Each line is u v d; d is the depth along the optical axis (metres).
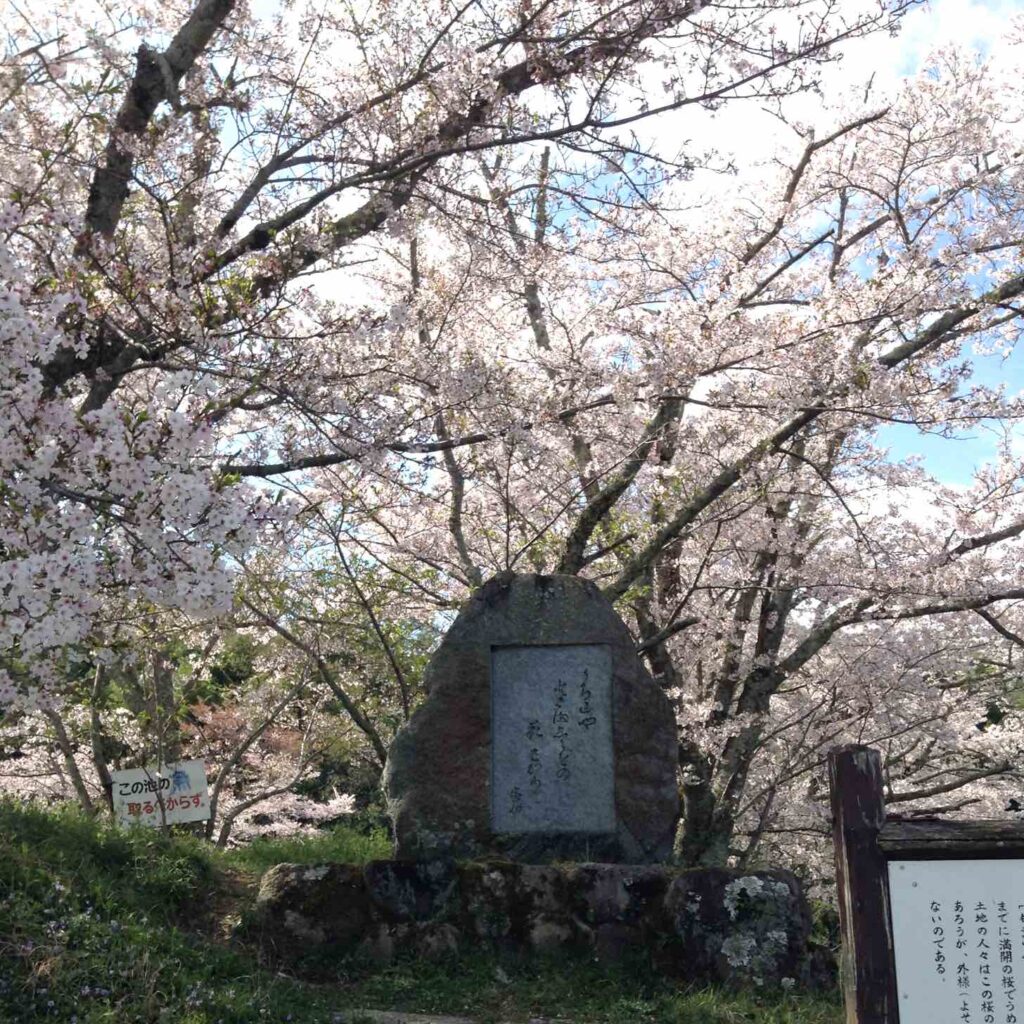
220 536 4.89
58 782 14.50
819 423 9.85
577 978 6.84
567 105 7.39
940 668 11.21
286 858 9.41
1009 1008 4.15
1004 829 4.31
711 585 10.34
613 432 9.85
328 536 10.88
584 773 7.74
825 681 10.95
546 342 11.73
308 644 12.11
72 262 5.80
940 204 10.78
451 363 8.16
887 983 4.20
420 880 7.25
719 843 10.01
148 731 12.59
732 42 7.19
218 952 6.62
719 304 8.90
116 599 7.04
